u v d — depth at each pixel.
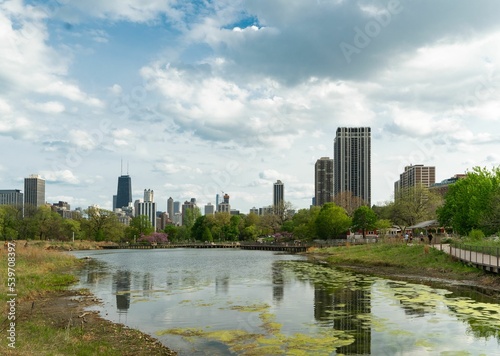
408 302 27.06
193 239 178.38
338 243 97.56
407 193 104.94
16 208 138.00
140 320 23.28
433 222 81.19
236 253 108.69
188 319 23.42
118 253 110.69
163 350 17.56
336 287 34.72
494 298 28.16
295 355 16.83
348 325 21.34
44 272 42.66
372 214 103.88
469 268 38.69
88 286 37.25
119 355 16.59
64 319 23.09
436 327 20.58
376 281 38.34
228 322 22.55
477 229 61.25
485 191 62.94
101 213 159.38
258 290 33.88
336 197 139.00
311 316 23.61
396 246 60.28
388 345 17.86
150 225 182.50
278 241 150.88
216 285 37.44
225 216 175.88
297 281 39.38
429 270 42.91
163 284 38.53
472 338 18.72
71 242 137.88
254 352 17.31
